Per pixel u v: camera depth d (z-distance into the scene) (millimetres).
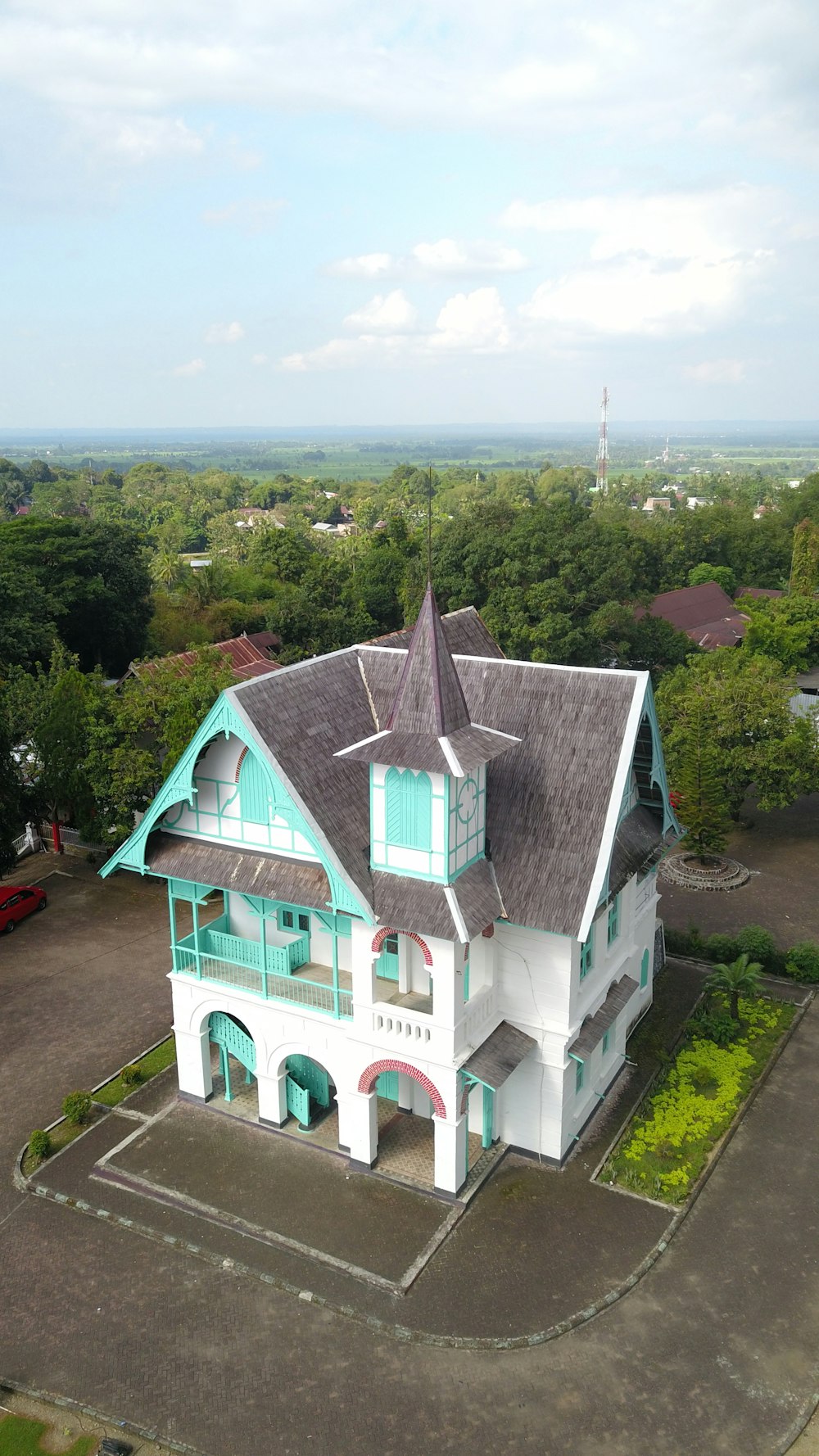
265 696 26719
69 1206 27172
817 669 81125
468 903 24891
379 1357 22172
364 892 25078
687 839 47781
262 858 27391
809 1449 19984
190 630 89812
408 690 24938
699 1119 29875
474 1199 26750
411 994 28281
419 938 24984
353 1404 21078
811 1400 20938
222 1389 21469
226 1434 20453
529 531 85188
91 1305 23766
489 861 26766
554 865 26109
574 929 25031
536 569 83062
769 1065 32688
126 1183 27734
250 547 153000
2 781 47062
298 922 30250
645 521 142500
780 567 126688
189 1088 31109
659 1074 32188
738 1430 20344
